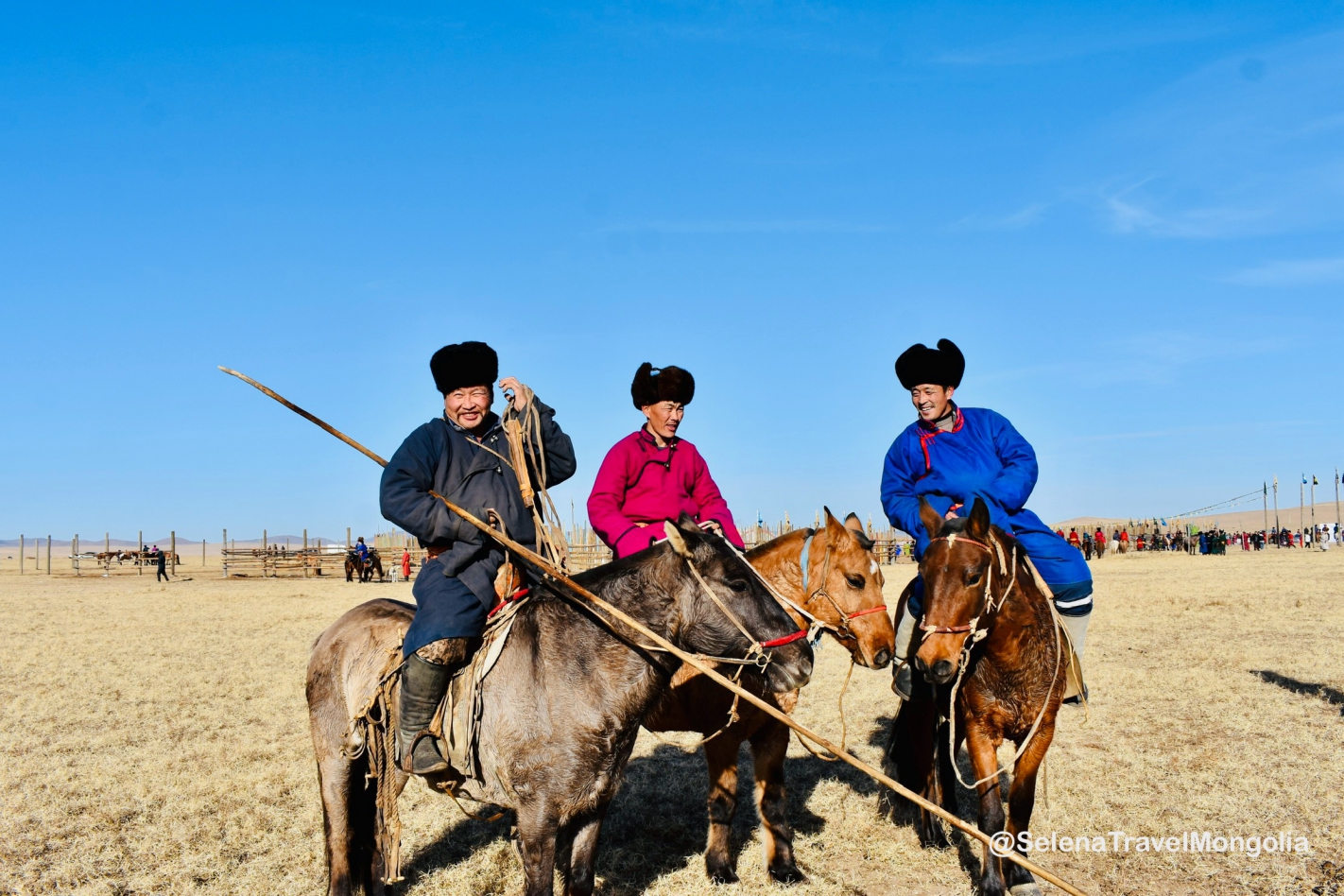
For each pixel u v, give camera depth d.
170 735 10.26
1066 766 8.34
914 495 6.36
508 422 5.08
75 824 7.16
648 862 6.48
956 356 6.41
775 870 6.12
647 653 4.65
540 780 4.45
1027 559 5.75
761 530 37.22
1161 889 5.83
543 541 4.99
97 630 20.89
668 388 6.34
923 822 6.67
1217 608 21.61
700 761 8.89
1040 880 5.97
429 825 7.13
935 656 5.07
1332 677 12.46
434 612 4.59
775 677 4.68
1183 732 9.54
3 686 13.41
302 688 13.28
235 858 6.50
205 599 31.48
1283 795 7.41
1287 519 133.75
